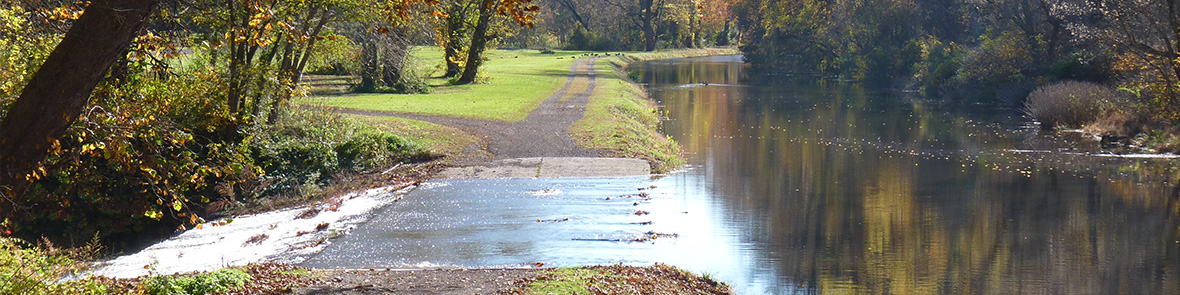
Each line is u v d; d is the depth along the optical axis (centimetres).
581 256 1445
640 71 8400
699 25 13600
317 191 2220
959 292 1300
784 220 1802
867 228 1736
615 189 2103
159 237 2033
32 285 862
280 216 1914
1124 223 1777
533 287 1091
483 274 1218
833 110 4366
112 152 984
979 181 2286
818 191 2145
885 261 1483
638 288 1147
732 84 6456
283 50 2664
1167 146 2784
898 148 2956
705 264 1434
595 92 4797
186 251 1578
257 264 1278
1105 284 1352
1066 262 1487
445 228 1666
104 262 1494
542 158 2538
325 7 2303
